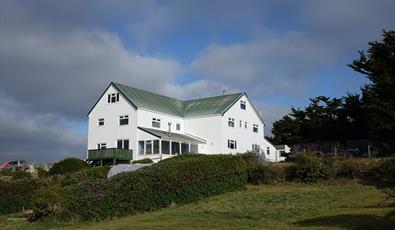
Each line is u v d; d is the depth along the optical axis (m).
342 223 13.83
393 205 16.81
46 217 19.72
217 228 14.47
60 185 27.45
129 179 20.08
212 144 52.72
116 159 46.56
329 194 21.28
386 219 14.05
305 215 16.16
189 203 21.59
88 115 52.66
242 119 56.59
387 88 37.41
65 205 19.61
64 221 19.27
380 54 41.31
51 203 19.75
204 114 53.91
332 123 52.03
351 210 16.47
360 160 26.23
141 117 49.31
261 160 29.70
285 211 17.22
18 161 57.06
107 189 19.80
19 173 40.69
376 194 20.27
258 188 25.88
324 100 55.34
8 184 25.64
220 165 24.42
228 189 24.58
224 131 52.94
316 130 53.69
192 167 22.45
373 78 39.53
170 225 15.48
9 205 25.14
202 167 23.08
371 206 17.11
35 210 19.84
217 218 16.48
